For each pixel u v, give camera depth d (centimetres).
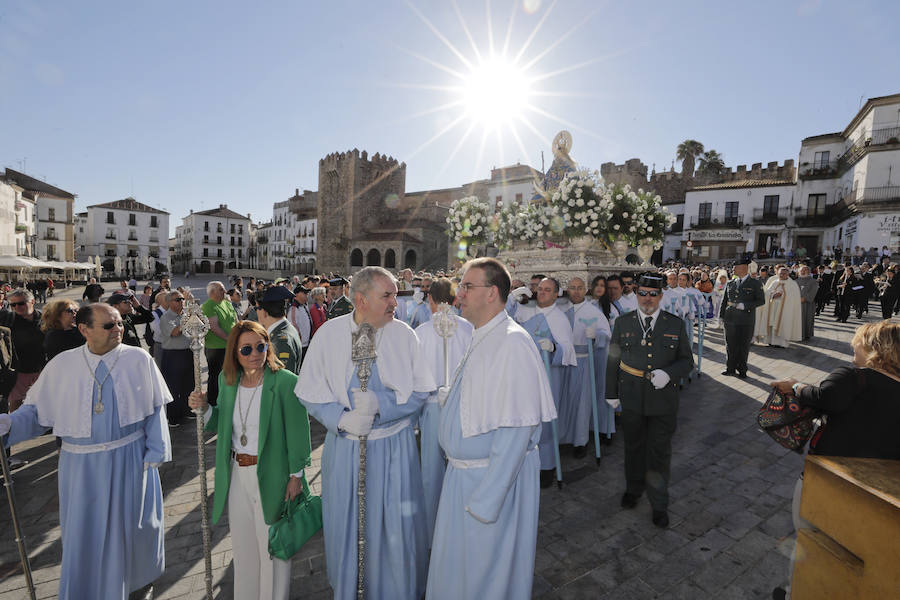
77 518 266
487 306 236
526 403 215
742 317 842
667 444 381
